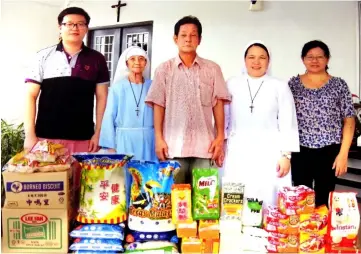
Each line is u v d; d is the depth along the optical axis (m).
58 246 1.48
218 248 1.52
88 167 1.52
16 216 1.47
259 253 1.51
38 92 2.05
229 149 1.94
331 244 1.50
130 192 1.60
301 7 2.43
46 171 1.47
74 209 1.62
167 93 1.88
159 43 2.52
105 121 2.04
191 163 1.94
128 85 2.07
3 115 2.32
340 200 1.52
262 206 1.70
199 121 1.87
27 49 2.44
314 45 2.03
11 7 2.39
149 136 2.05
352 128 2.05
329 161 2.06
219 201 1.63
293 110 1.90
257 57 1.90
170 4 2.51
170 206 1.55
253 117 1.90
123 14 2.58
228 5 2.46
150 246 1.51
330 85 2.03
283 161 1.87
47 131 2.04
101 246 1.47
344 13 2.42
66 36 2.02
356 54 2.44
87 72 2.06
